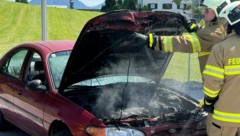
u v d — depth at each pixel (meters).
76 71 4.01
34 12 38.50
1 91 5.41
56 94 4.24
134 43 3.56
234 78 3.29
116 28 3.44
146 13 3.45
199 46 3.61
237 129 3.41
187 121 3.90
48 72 4.52
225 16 3.40
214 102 3.46
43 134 4.39
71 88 4.32
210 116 3.60
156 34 3.75
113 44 3.67
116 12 3.35
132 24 3.43
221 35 3.63
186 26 3.83
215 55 3.31
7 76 5.33
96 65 4.09
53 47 4.91
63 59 4.76
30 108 4.61
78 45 3.62
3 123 5.61
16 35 22.92
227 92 3.35
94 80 4.58
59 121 4.01
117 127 3.57
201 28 3.84
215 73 3.29
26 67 4.97
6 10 37.53
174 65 10.07
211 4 3.60
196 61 10.62
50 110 4.16
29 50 5.04
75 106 3.94
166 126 3.74
